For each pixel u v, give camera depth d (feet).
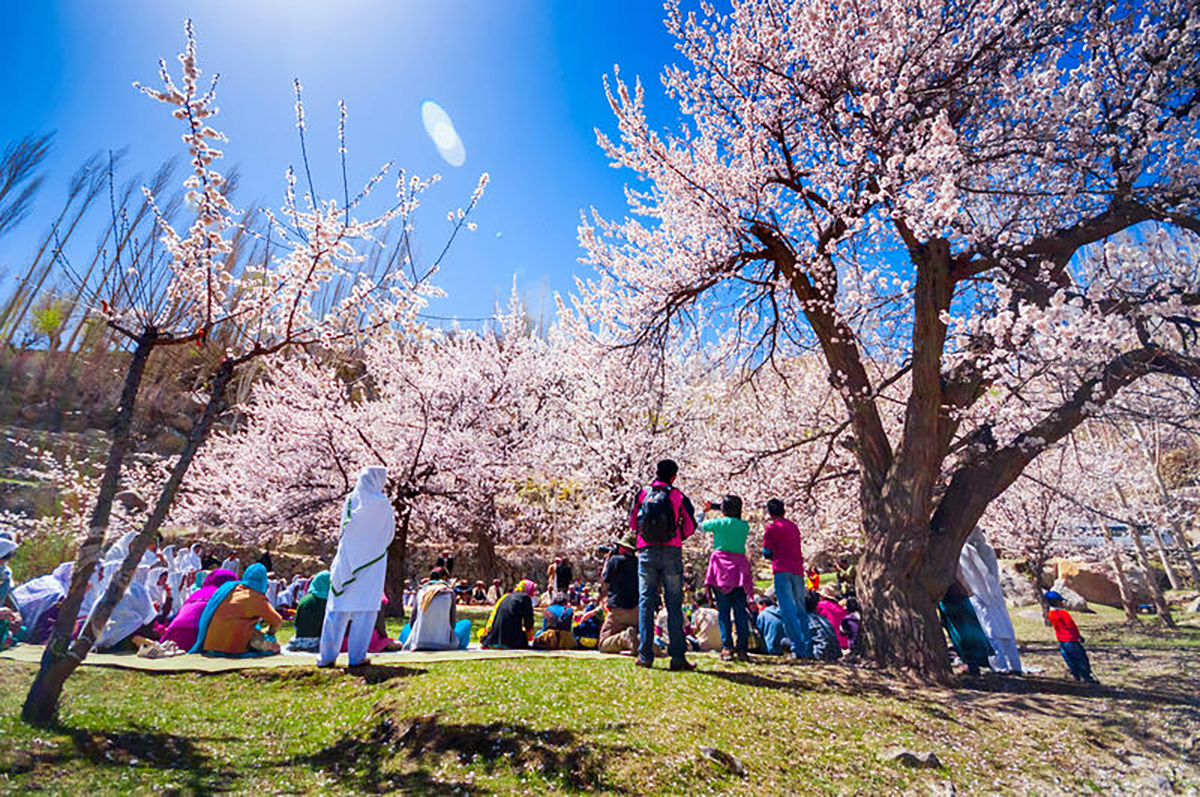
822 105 25.79
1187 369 18.21
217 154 14.70
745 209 28.78
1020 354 20.06
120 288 13.91
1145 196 20.67
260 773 11.18
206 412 14.90
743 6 27.68
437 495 54.85
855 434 24.71
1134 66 21.98
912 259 22.80
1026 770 12.76
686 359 38.09
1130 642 37.09
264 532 53.26
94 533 12.91
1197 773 12.32
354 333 17.54
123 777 10.21
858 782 11.75
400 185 17.57
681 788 10.64
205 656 19.13
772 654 23.06
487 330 67.15
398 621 45.42
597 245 35.01
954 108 25.17
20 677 14.56
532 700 14.01
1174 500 54.24
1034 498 51.93
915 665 20.02
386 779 10.84
